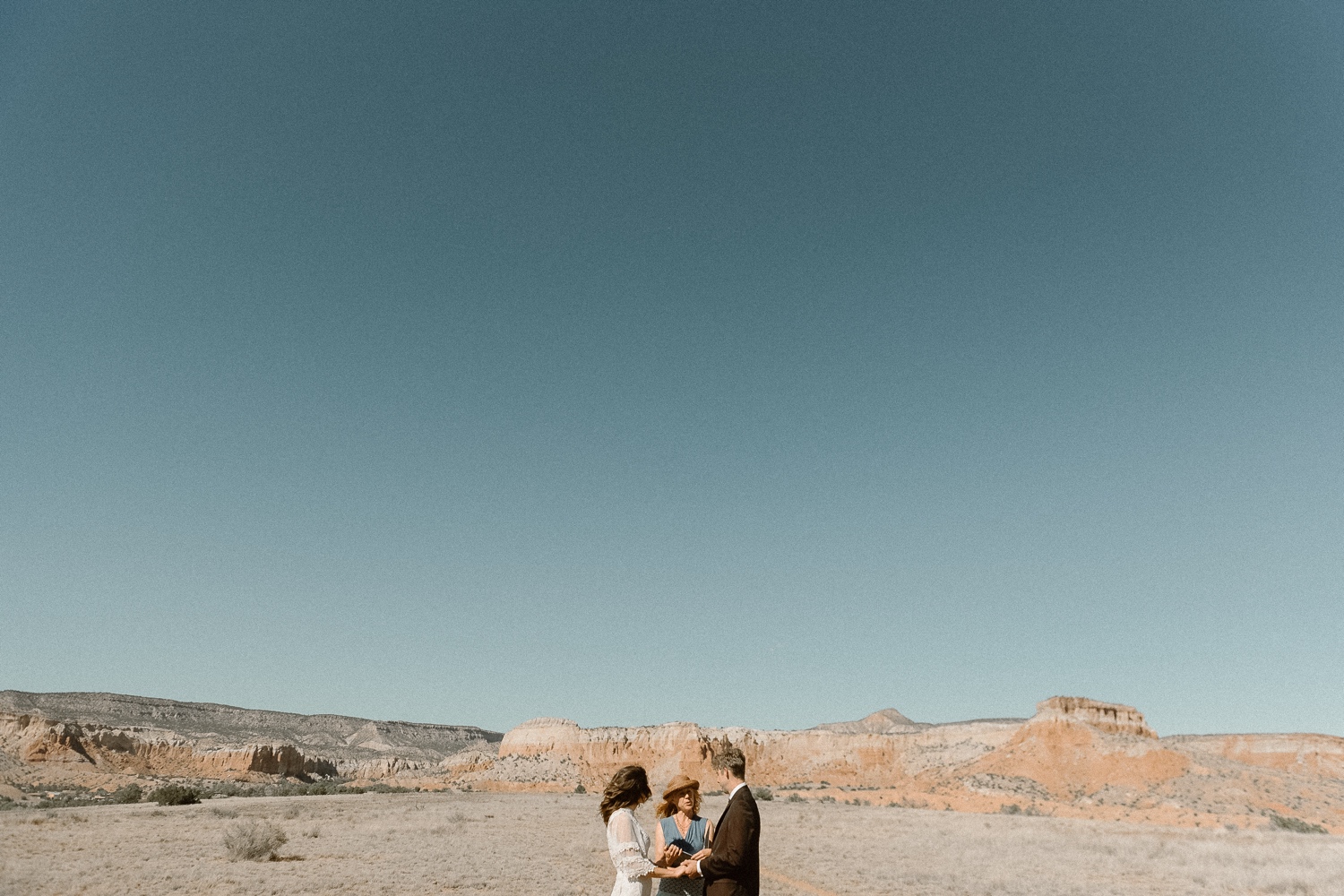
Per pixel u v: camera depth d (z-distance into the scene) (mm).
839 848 44281
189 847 36500
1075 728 130125
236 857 32844
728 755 8633
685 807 9031
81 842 37344
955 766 148875
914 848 45531
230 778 176125
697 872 8086
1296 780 108812
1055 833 60312
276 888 25594
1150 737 136875
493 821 59500
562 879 29672
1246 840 58719
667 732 183875
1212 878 34406
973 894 28672
